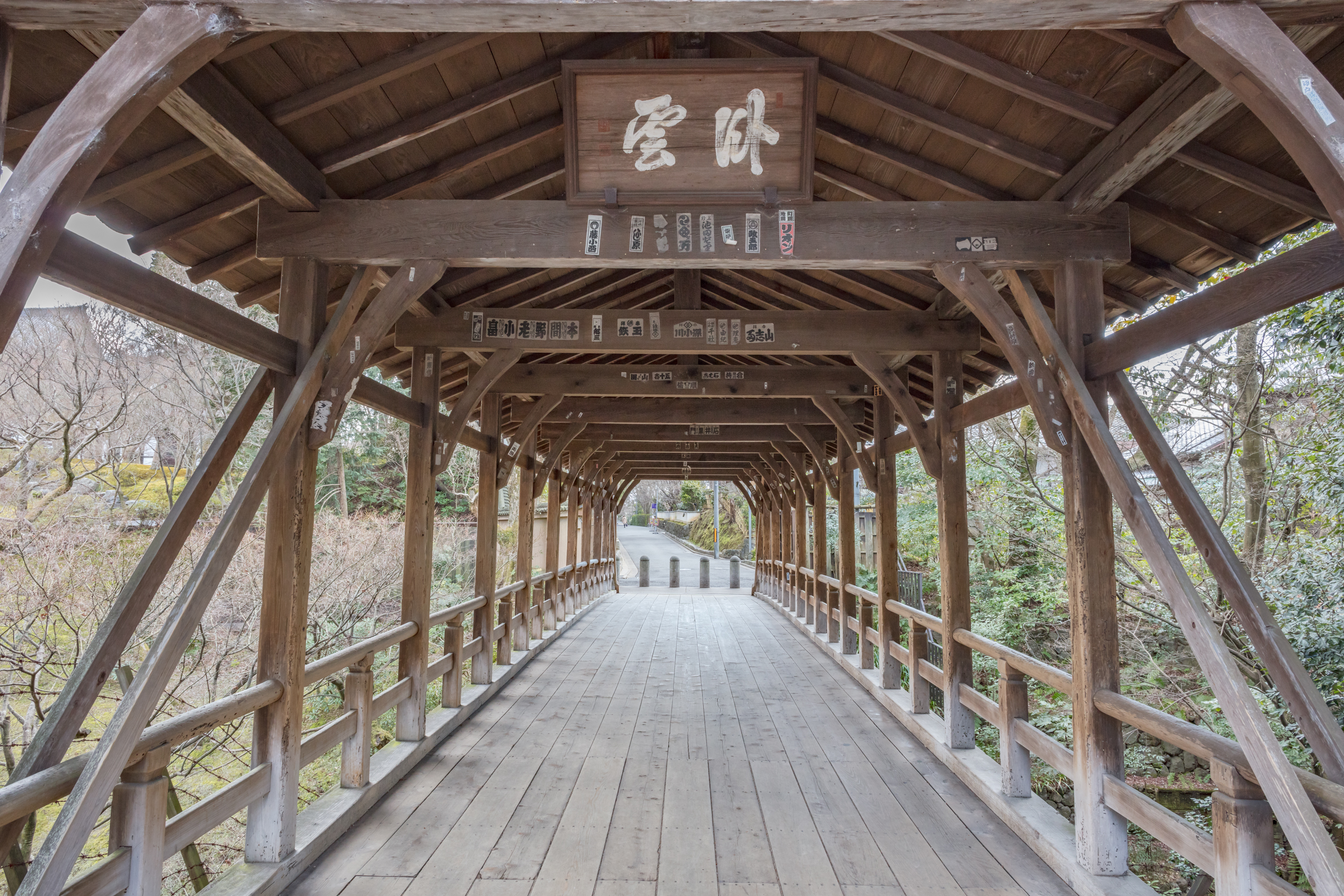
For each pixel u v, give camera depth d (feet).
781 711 16.33
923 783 11.72
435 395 13.89
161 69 5.53
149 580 6.61
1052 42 7.30
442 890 8.07
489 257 9.24
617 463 43.29
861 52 8.51
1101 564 8.66
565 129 8.71
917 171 9.96
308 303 9.15
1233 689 6.01
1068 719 20.42
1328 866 5.08
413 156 9.80
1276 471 17.21
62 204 5.43
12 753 16.37
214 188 8.96
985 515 27.37
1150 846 16.31
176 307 6.84
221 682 21.36
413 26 5.74
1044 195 9.37
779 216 9.25
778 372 18.85
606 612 34.73
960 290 9.26
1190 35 5.33
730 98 8.46
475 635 17.66
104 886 5.98
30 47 6.66
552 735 14.19
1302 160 5.27
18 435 23.53
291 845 8.46
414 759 12.15
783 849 9.22
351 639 25.52
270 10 5.55
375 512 44.91
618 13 5.55
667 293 18.44
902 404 13.87
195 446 30.71
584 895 8.00
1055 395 8.98
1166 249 10.30
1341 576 14.37
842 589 22.66
